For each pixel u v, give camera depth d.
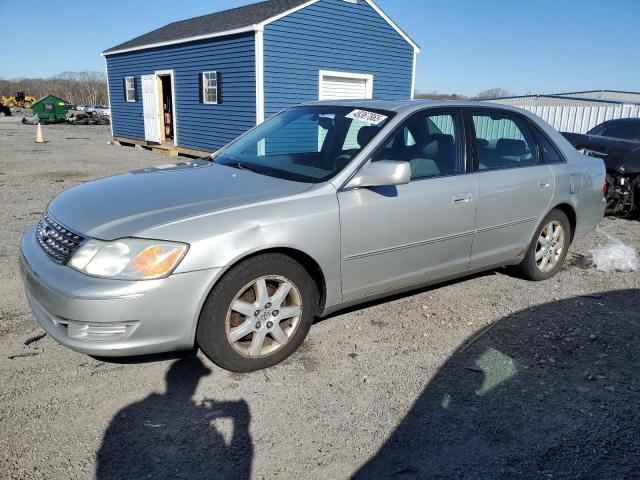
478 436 2.56
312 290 3.21
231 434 2.52
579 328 3.78
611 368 3.23
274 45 13.33
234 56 13.88
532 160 4.43
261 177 3.40
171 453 2.38
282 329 3.16
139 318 2.61
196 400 2.78
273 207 2.97
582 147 8.23
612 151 7.77
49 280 2.66
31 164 12.95
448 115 3.90
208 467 2.30
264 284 2.98
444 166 3.78
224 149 4.25
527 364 3.26
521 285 4.65
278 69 13.57
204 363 3.14
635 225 7.41
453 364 3.24
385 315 3.92
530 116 4.57
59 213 3.05
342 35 14.78
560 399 2.89
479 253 4.05
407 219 3.47
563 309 4.13
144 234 2.64
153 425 2.56
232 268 2.85
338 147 3.60
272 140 4.01
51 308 2.66
